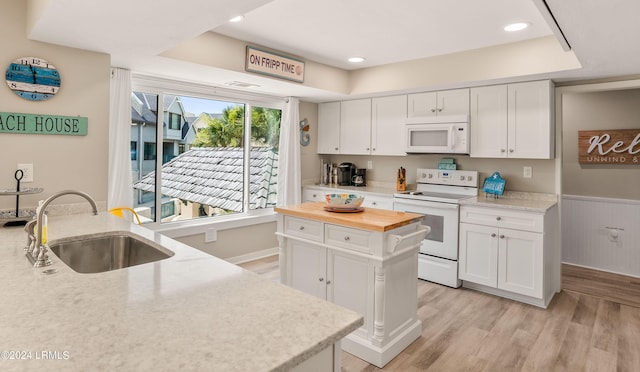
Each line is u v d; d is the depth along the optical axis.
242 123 4.36
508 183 3.83
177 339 0.85
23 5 2.21
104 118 2.58
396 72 3.93
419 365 2.25
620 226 4.16
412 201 3.84
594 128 4.33
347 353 2.38
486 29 2.88
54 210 2.38
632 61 2.72
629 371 2.20
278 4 2.46
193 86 3.75
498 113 3.57
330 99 4.71
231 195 4.30
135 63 2.92
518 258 3.20
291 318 0.97
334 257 2.48
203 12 1.82
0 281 1.22
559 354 2.39
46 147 2.35
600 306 3.19
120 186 3.12
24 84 2.23
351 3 2.42
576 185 4.48
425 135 3.98
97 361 0.75
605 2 1.73
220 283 1.22
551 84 3.33
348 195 2.66
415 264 2.55
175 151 3.77
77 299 1.08
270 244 4.64
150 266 1.41
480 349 2.44
